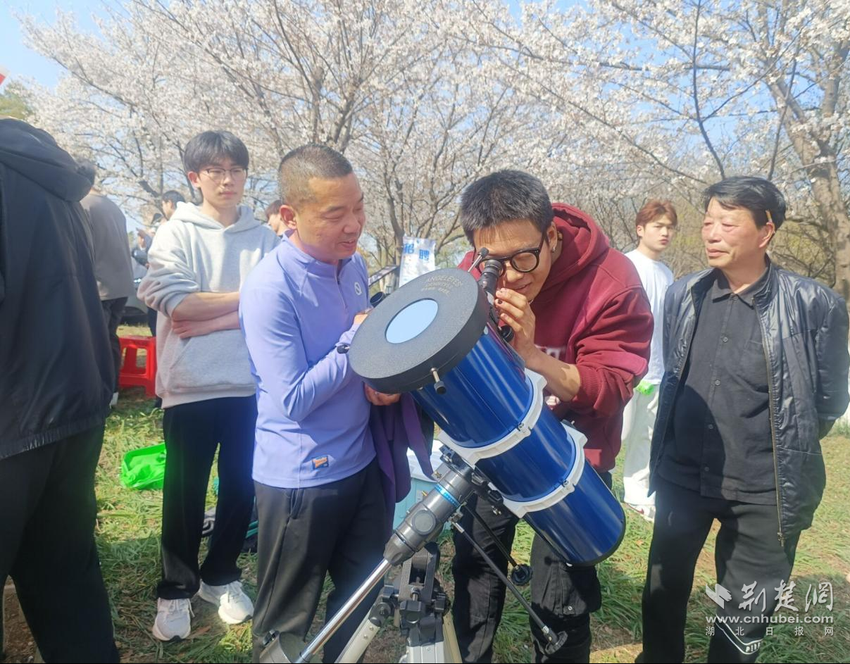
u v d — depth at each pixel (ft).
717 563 6.45
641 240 12.11
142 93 31.96
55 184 5.52
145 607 8.27
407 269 15.76
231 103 28.71
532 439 4.31
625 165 29.43
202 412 7.40
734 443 6.06
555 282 5.63
